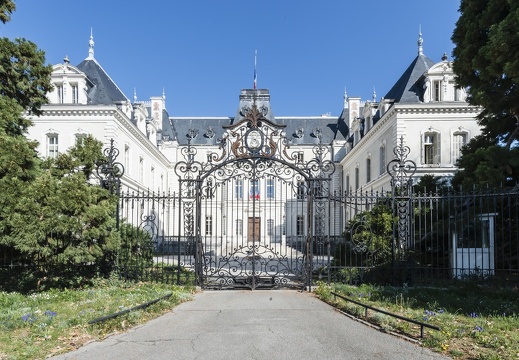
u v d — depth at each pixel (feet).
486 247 35.27
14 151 27.89
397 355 15.78
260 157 32.73
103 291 28.17
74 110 77.51
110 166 32.04
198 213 32.81
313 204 35.47
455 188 39.96
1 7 34.78
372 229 33.30
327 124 143.54
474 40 38.17
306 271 31.83
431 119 73.56
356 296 26.96
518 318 20.42
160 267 35.17
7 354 15.11
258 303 26.61
